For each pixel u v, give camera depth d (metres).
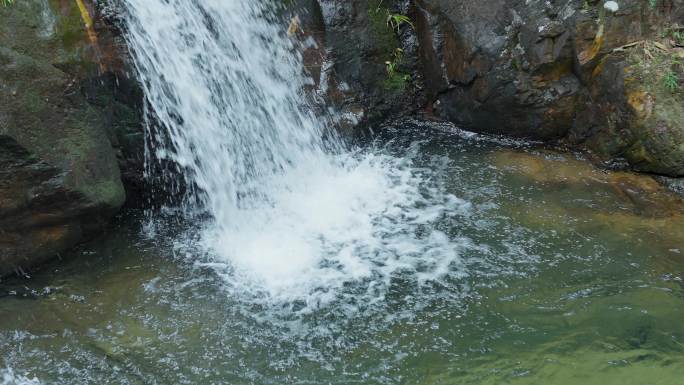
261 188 5.17
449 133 5.95
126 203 4.95
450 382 3.39
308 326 3.84
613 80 5.12
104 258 4.43
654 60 5.05
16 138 3.81
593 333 3.66
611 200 4.86
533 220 4.69
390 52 6.03
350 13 5.80
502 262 4.30
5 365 3.53
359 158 5.59
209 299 4.07
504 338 3.67
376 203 4.99
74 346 3.68
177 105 4.82
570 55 5.30
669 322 3.72
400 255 4.42
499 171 5.30
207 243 4.63
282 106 5.48
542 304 3.91
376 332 3.77
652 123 4.95
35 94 3.98
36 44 4.11
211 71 5.05
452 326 3.78
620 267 4.18
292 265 4.38
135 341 3.72
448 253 4.41
